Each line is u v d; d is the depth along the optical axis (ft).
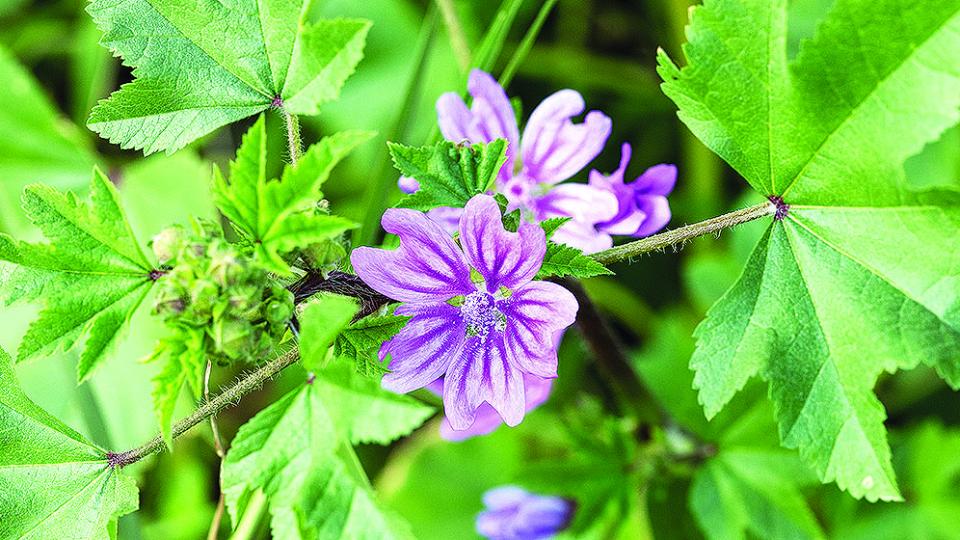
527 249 0.94
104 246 0.96
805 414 1.02
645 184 1.07
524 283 0.95
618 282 1.64
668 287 1.65
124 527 1.37
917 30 0.98
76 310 0.95
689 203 1.64
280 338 0.94
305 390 1.03
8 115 1.58
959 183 1.43
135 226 1.55
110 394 1.47
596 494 1.31
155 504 1.56
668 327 1.52
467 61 1.35
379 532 1.06
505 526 1.38
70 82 1.73
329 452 1.01
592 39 1.71
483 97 1.06
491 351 0.97
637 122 1.67
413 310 0.95
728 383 1.02
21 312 1.50
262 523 1.25
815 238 1.03
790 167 1.03
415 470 1.58
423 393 1.22
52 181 1.58
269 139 1.56
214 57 1.03
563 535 1.38
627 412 1.34
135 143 1.02
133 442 1.46
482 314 0.97
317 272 0.95
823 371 1.02
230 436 1.56
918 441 1.45
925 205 1.00
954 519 1.41
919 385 1.52
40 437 1.01
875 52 0.99
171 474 1.57
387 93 1.65
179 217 1.53
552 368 0.94
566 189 1.06
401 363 0.96
